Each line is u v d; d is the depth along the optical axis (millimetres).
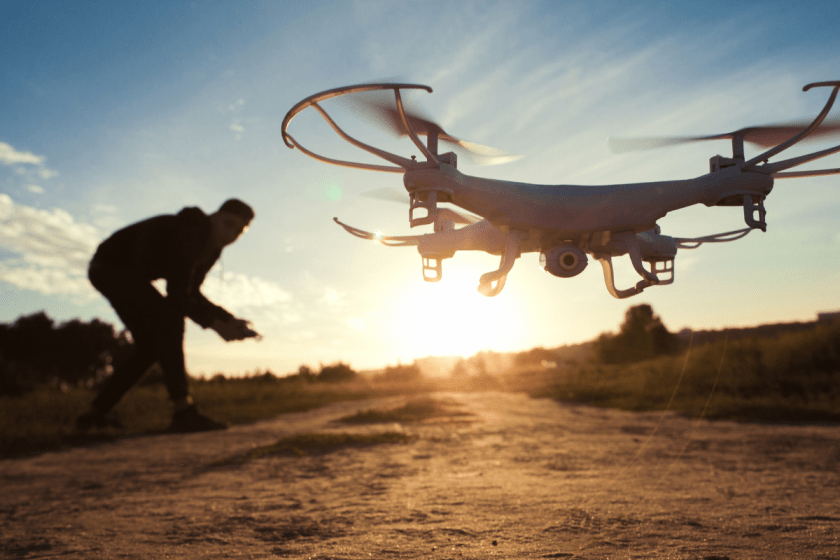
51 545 2523
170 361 5629
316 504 3414
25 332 47312
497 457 5926
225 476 5027
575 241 2406
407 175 2271
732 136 2496
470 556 1991
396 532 2510
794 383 13898
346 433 8398
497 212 2271
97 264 5574
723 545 2086
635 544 2125
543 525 2551
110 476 5461
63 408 13305
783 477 4418
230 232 5031
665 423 10320
